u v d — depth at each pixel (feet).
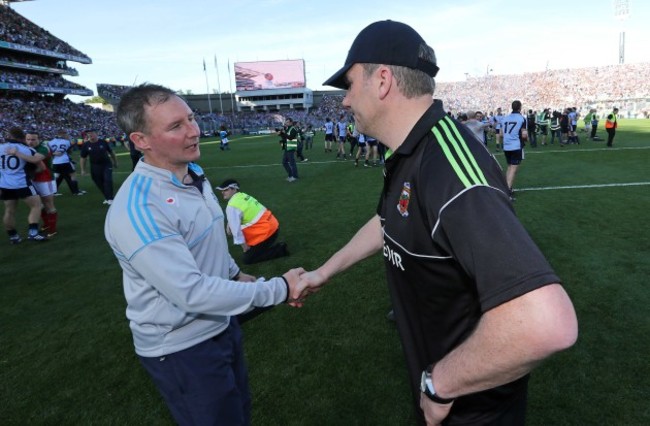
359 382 8.66
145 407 8.40
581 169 31.89
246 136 146.72
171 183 4.99
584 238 16.10
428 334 3.61
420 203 3.06
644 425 7.06
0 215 28.55
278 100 243.40
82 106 154.51
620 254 14.28
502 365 2.52
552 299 2.37
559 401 7.72
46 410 8.46
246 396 6.37
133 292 5.06
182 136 4.96
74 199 33.09
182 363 5.16
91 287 14.80
